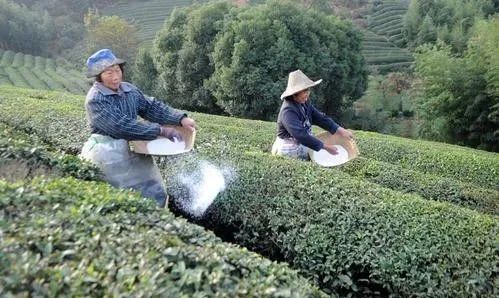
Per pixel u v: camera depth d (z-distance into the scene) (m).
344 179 5.27
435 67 18.33
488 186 8.66
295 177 5.25
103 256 2.54
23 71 39.53
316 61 21.98
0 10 46.12
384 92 29.02
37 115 8.33
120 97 4.36
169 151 4.42
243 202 5.11
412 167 9.31
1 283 2.14
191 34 23.09
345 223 4.53
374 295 4.26
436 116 18.97
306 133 5.55
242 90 21.05
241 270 2.80
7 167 4.28
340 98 23.62
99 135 4.39
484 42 17.77
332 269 4.32
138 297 2.19
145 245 2.75
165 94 25.14
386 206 4.67
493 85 17.08
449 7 35.59
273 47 20.95
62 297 2.14
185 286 2.42
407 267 4.09
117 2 54.03
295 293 2.68
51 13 52.34
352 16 43.69
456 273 4.00
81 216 2.95
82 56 43.81
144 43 40.31
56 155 4.61
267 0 22.97
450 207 4.77
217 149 6.05
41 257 2.45
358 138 10.64
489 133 18.28
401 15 43.47
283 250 4.68
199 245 3.05
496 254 4.09
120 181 4.43
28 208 3.04
